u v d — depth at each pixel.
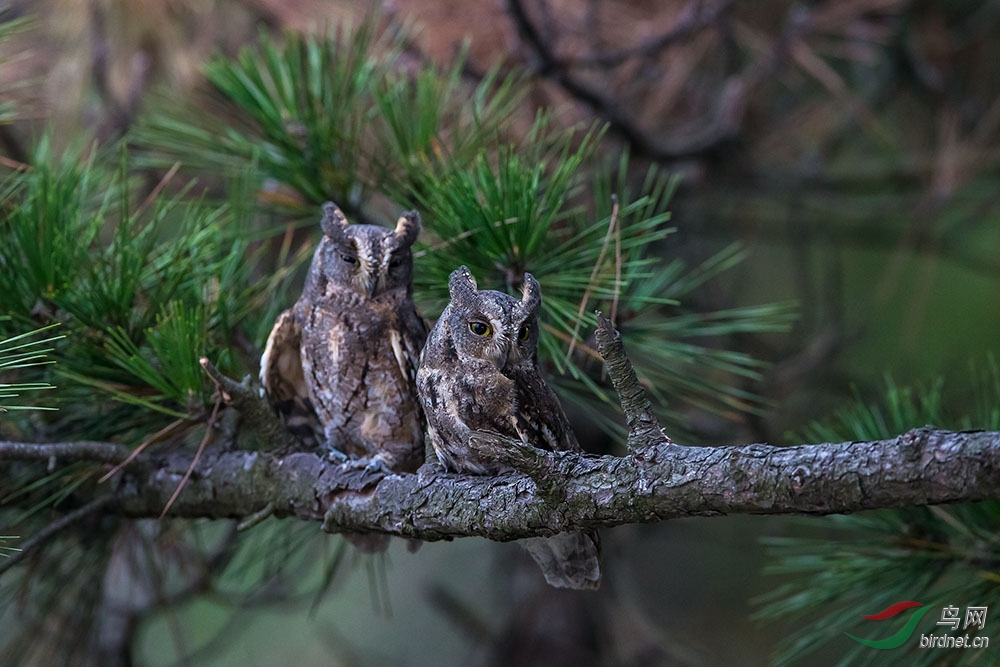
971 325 7.03
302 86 6.64
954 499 6.36
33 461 6.59
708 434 6.81
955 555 6.54
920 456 6.36
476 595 7.12
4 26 6.64
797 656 6.54
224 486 6.57
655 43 6.82
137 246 6.58
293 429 6.65
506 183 6.55
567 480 6.43
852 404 6.63
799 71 6.99
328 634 6.97
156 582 6.66
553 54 6.75
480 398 6.55
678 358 6.57
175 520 6.64
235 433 6.59
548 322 6.58
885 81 6.99
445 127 6.67
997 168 7.00
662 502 6.41
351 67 6.64
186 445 6.62
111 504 6.59
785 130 6.99
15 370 6.55
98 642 6.69
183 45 6.80
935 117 7.02
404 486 6.51
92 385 6.55
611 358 6.41
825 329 6.98
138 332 6.57
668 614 7.03
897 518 6.55
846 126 7.01
